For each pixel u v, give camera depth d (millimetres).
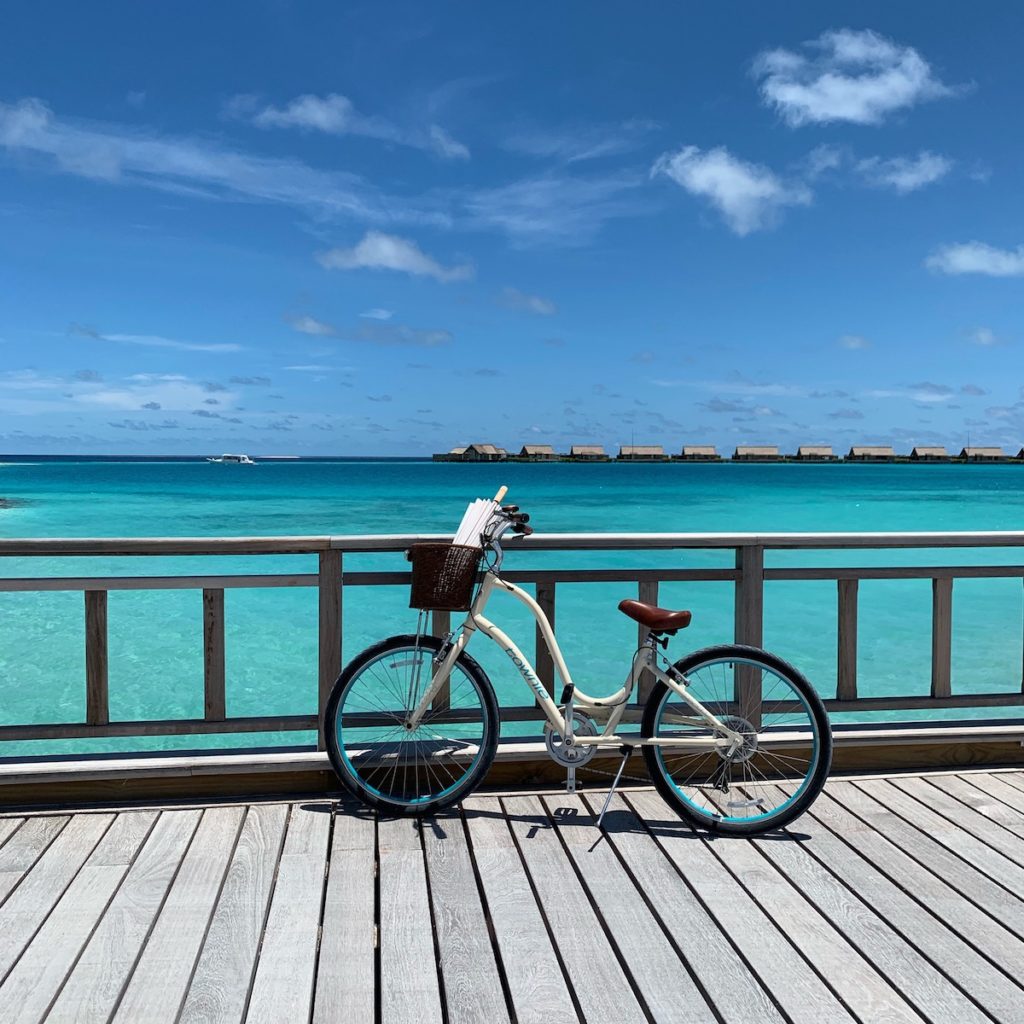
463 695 3707
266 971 2242
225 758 3400
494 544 3311
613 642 8141
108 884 2695
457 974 2248
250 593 10336
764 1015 2082
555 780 3602
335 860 2898
